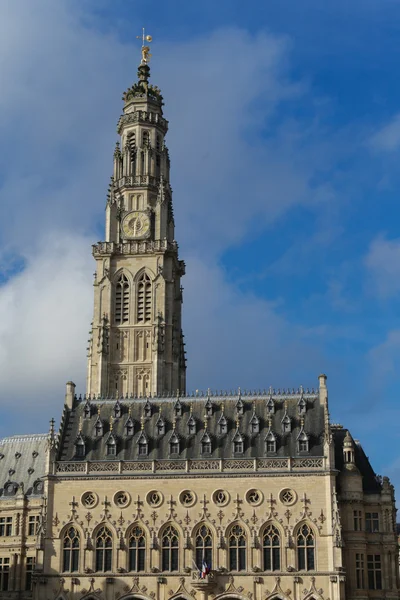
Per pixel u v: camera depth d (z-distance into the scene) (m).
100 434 121.94
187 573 112.56
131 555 114.69
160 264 158.00
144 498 115.62
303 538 111.94
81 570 114.31
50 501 117.00
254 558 111.88
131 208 164.38
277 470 114.06
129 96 175.38
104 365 153.62
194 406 123.44
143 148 168.00
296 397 121.94
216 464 115.75
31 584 128.38
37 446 140.25
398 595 115.56
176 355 160.00
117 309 157.62
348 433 121.25
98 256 159.12
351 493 116.75
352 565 114.25
